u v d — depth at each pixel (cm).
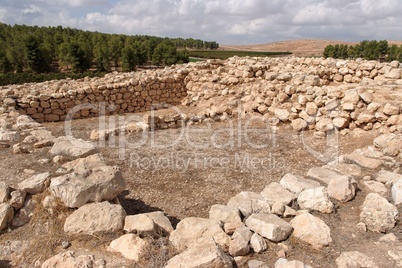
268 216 407
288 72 1181
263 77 1280
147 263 324
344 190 474
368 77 1141
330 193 483
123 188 427
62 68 4625
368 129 805
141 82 1306
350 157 635
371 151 673
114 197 420
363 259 341
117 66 4806
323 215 440
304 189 498
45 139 704
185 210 480
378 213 406
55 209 388
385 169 593
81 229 359
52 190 396
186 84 1431
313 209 451
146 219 373
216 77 1334
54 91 1183
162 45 4244
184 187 556
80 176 411
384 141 675
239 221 409
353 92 839
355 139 790
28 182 424
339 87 945
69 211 389
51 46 4362
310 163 671
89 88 1184
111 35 6469
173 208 486
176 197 520
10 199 396
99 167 437
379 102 809
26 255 343
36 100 1087
